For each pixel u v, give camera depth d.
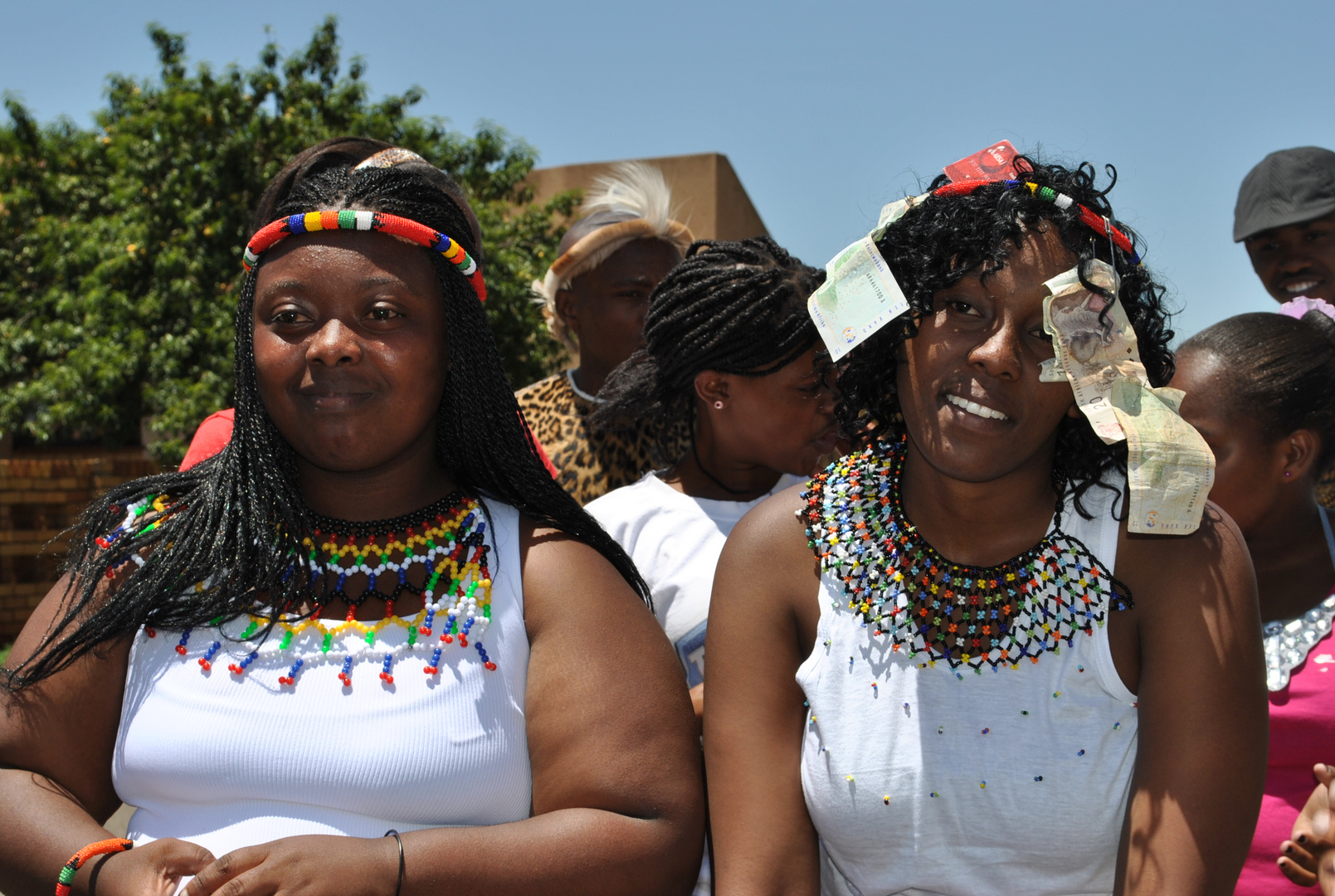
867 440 1.79
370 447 1.66
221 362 9.55
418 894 1.43
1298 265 3.60
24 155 12.11
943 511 1.62
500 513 1.77
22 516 8.89
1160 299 1.62
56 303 10.84
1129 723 1.57
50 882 1.49
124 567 1.71
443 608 1.65
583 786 1.55
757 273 2.43
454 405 1.77
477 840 1.47
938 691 1.60
